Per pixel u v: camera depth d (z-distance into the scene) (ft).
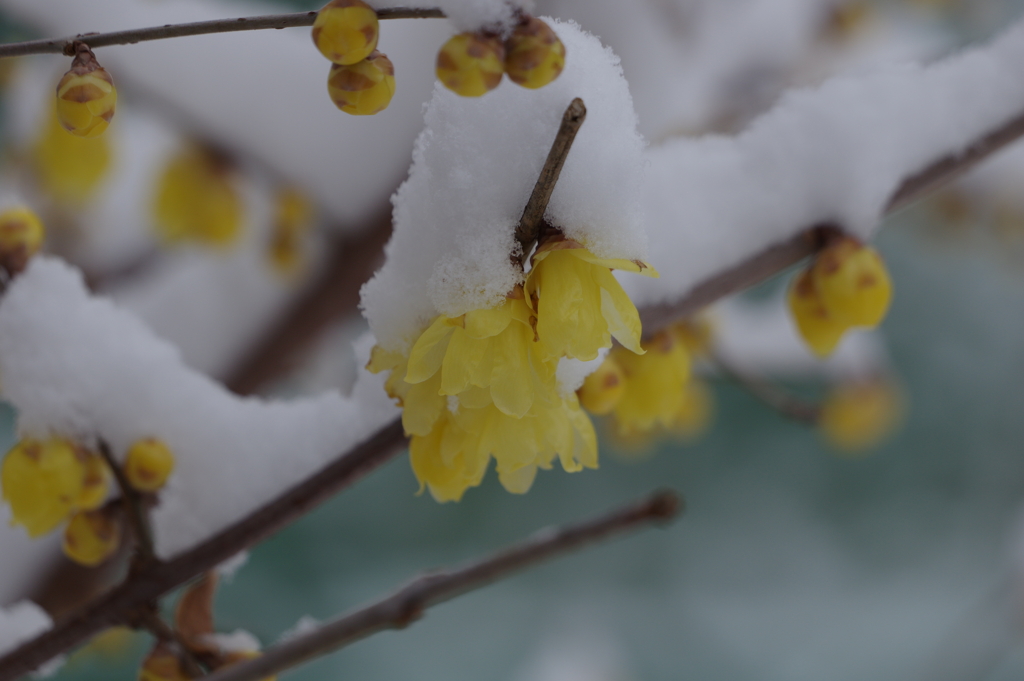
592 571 11.69
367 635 1.84
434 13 1.64
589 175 1.66
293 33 2.40
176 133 2.64
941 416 12.50
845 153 1.83
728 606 11.75
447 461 1.68
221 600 7.81
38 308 1.83
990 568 12.13
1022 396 12.47
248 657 1.84
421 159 1.69
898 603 11.71
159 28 1.69
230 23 1.68
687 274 1.82
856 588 12.05
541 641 10.80
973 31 5.48
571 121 1.61
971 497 12.54
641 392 1.84
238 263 2.98
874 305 1.82
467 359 1.65
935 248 4.55
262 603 9.43
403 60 2.25
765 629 11.41
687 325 2.27
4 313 1.83
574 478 11.89
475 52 1.61
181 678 1.82
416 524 11.05
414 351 1.66
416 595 1.85
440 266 1.66
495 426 1.68
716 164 1.84
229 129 2.36
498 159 1.67
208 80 2.32
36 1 2.29
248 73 2.34
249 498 1.83
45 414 1.81
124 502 1.82
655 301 1.82
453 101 1.67
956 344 12.44
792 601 11.89
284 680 9.39
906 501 12.45
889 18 4.19
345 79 1.65
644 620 11.40
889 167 1.84
